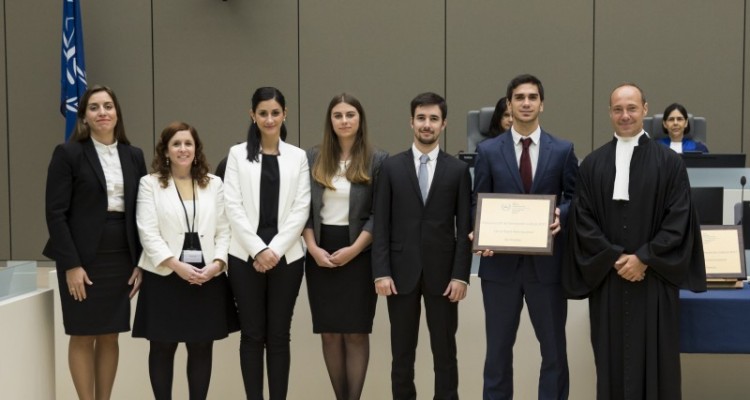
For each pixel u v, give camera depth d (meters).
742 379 4.44
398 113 8.54
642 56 8.33
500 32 8.43
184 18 8.65
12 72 8.80
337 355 4.14
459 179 3.86
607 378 3.68
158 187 3.87
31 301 3.80
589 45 8.36
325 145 4.00
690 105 8.32
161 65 8.69
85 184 3.74
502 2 8.41
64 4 8.23
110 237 3.79
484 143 3.94
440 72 8.49
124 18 8.68
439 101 3.89
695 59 8.30
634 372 3.62
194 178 3.95
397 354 3.90
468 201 3.88
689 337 3.75
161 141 3.93
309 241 3.95
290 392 4.58
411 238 3.82
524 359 4.50
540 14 8.39
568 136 8.42
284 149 4.02
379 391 4.55
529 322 4.48
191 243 3.84
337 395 4.18
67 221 3.77
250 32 8.61
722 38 8.27
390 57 8.52
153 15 8.67
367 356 4.12
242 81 8.65
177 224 3.83
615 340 3.67
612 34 8.34
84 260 3.74
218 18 8.62
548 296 3.79
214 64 8.66
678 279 3.58
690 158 4.88
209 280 3.86
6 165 8.84
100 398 3.99
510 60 8.43
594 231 3.64
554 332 3.79
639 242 3.61
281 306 3.90
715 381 4.46
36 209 8.87
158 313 3.81
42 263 8.82
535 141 3.83
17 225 8.86
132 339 4.65
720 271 3.95
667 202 3.63
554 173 3.81
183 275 3.75
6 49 8.80
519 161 3.85
